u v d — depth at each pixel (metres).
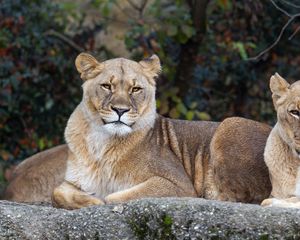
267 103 18.09
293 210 9.63
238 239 9.52
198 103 17.88
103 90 11.48
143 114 11.63
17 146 17.80
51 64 17.78
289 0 17.61
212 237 9.58
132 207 9.96
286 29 17.75
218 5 17.44
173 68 17.47
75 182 11.72
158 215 9.78
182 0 17.20
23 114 17.80
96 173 11.67
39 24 17.94
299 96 10.84
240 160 11.78
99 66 11.72
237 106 18.02
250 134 11.92
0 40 17.53
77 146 11.72
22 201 13.73
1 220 10.08
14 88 17.62
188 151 12.20
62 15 18.17
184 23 16.97
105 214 10.01
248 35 17.80
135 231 9.86
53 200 11.66
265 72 18.08
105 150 11.59
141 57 17.59
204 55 17.88
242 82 18.00
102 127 11.52
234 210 9.65
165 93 17.05
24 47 17.72
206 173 12.05
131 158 11.61
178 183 11.70
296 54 18.02
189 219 9.68
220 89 18.05
